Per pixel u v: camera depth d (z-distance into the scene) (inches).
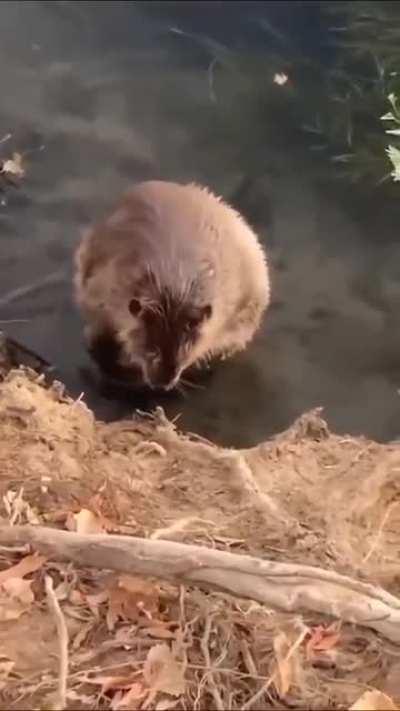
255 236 137.4
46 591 102.7
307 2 165.5
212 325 128.3
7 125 148.6
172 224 128.0
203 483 115.3
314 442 120.7
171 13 163.0
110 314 128.1
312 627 104.1
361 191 147.2
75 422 118.3
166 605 104.7
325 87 156.6
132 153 147.9
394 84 154.4
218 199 135.9
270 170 148.4
